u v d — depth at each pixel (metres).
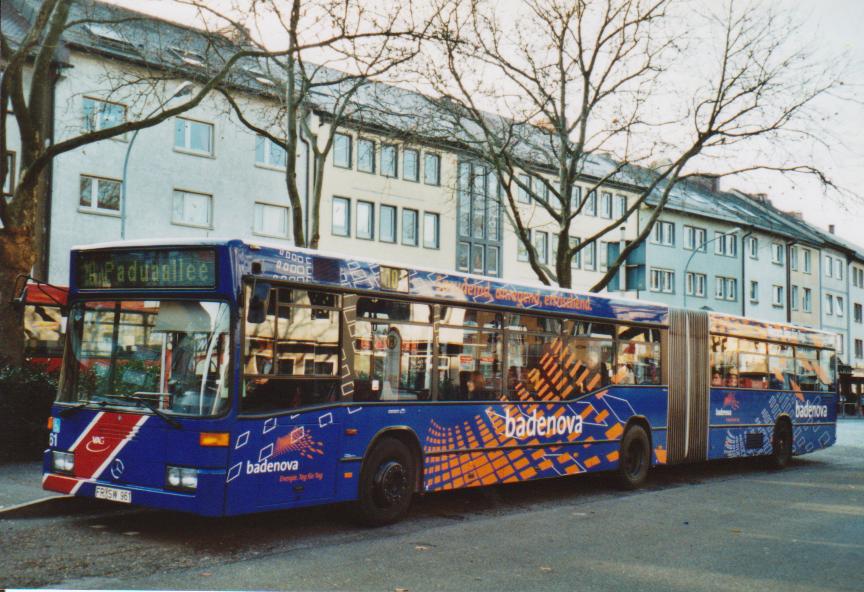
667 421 15.56
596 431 13.76
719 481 16.48
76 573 7.27
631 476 14.60
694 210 59.72
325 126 39.38
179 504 8.20
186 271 8.60
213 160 35.34
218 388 8.31
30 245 15.01
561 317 13.14
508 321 12.10
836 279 77.69
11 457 13.67
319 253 9.33
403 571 7.72
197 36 18.09
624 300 14.65
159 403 8.48
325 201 39.78
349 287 9.62
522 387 12.27
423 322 10.68
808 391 20.61
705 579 7.77
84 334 9.09
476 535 9.71
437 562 8.15
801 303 71.62
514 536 9.72
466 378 11.31
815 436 20.77
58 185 30.97
